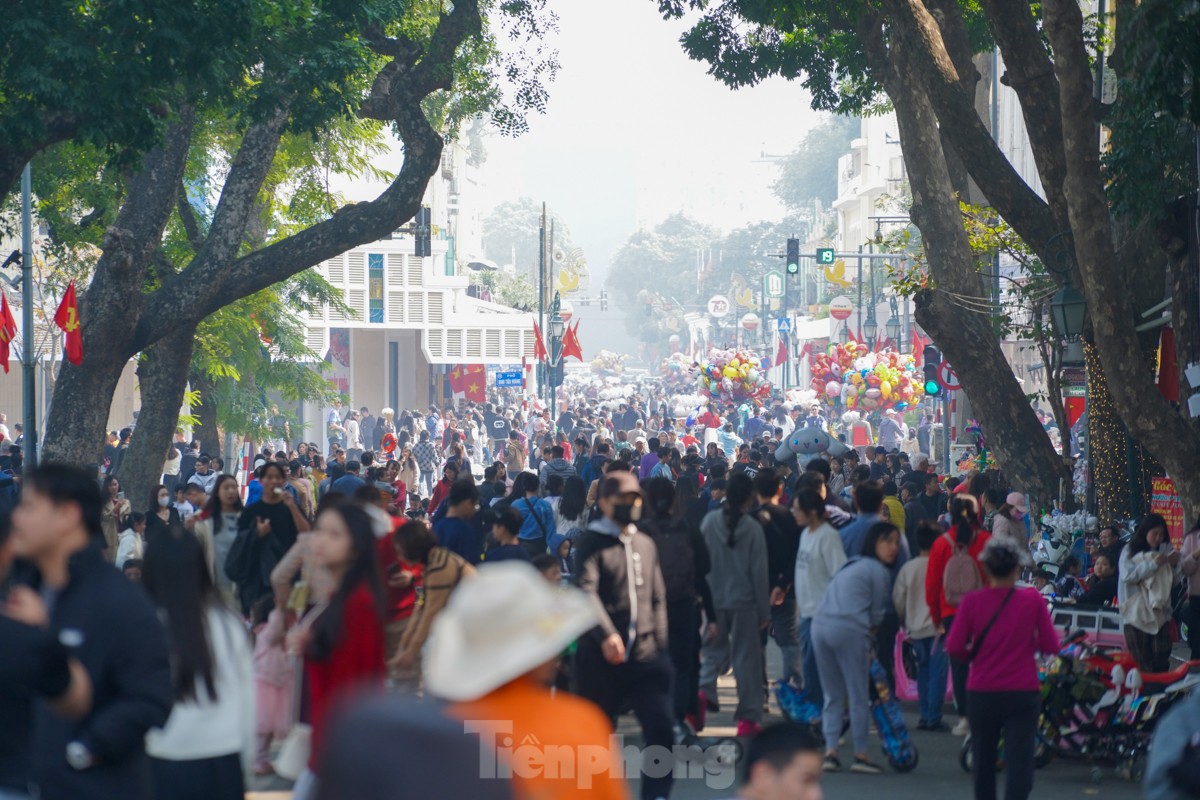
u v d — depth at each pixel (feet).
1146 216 96.58
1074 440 148.05
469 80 166.61
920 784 59.62
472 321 295.89
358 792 16.56
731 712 74.54
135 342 123.85
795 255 288.71
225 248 126.93
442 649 21.57
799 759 27.94
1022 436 121.19
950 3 124.26
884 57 131.75
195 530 75.82
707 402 299.99
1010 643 50.01
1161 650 77.87
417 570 57.41
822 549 66.64
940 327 123.54
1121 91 88.48
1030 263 142.31
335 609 38.19
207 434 184.44
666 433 194.59
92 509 31.30
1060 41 83.87
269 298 170.09
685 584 60.23
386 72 135.74
